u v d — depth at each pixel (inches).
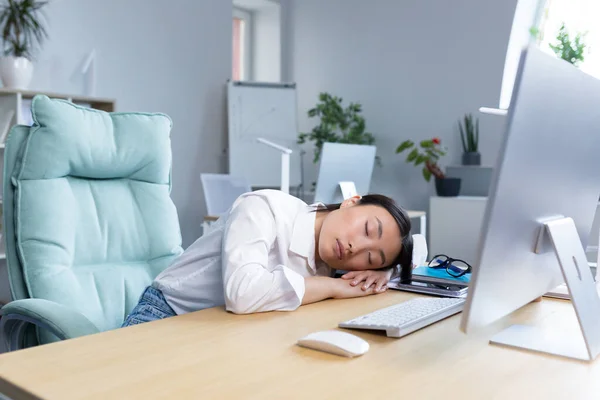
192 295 55.0
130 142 67.1
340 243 52.2
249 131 198.1
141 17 173.2
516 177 31.7
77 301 58.7
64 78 153.7
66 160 61.3
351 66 202.4
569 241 37.8
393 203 54.1
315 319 44.6
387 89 194.4
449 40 180.7
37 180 59.5
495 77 172.2
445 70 181.9
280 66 216.4
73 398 28.1
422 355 35.9
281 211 53.5
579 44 150.8
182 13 185.6
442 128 183.2
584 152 39.2
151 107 177.5
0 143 127.8
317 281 51.0
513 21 167.2
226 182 141.3
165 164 70.3
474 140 176.4
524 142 31.5
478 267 30.9
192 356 34.8
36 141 59.6
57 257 58.7
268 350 36.3
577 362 35.2
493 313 33.4
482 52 174.4
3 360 33.6
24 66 133.0
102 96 163.8
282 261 53.2
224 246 50.0
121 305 63.0
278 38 215.6
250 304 45.8
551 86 32.5
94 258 63.3
